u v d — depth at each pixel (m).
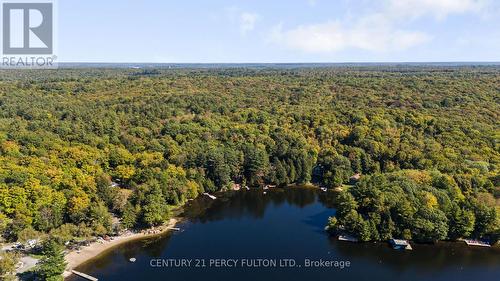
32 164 170.00
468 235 146.25
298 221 170.38
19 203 140.88
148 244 144.38
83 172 178.62
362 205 154.00
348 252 141.75
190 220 169.50
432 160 192.75
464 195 156.75
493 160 185.50
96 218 144.00
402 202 147.25
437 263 135.12
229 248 144.12
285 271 129.25
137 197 157.62
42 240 130.12
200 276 124.94
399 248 143.88
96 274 123.38
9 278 111.69
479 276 128.38
